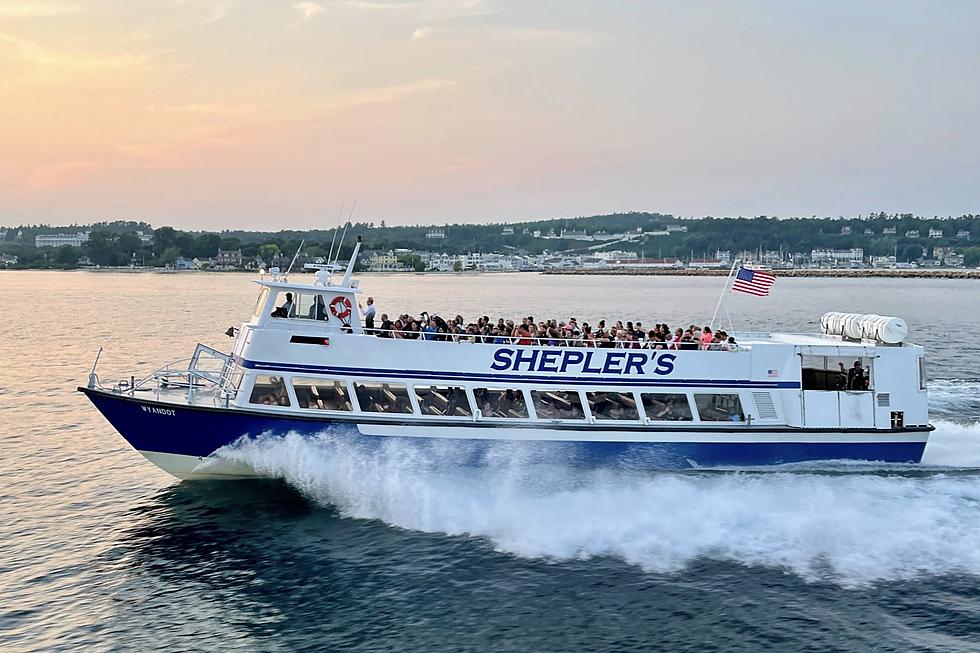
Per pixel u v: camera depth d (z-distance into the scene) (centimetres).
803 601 1758
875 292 18762
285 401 2281
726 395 2411
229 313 10462
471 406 2320
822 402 2420
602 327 2525
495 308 11425
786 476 2388
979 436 2933
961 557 1947
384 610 1725
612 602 1756
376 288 19700
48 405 3944
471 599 1770
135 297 14475
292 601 1769
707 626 1661
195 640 1611
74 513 2292
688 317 9975
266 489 2384
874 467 2452
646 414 2386
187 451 2291
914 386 2459
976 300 14688
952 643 1599
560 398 2359
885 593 1791
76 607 1744
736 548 1997
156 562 1961
